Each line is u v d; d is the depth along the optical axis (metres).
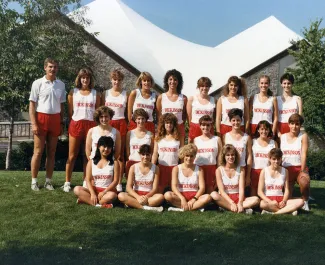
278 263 4.93
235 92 7.76
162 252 5.25
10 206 6.97
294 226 6.26
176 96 7.86
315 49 23.22
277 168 7.14
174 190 7.08
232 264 4.89
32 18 17.41
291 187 7.58
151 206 7.00
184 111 7.97
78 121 7.79
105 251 5.23
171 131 7.48
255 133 7.81
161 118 7.52
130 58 23.62
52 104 7.87
